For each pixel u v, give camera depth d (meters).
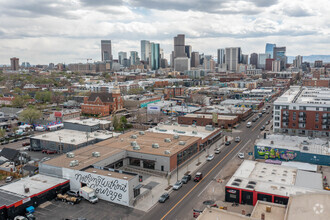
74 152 95.50
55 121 170.88
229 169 94.50
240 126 163.25
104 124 154.62
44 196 72.56
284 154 99.56
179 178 87.38
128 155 97.88
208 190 78.69
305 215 51.03
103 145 104.19
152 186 81.69
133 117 191.25
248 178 76.81
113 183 72.38
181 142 103.69
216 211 56.09
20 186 74.94
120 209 68.88
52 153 115.19
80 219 62.66
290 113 140.12
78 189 78.81
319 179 76.75
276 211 57.94
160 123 164.12
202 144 114.12
